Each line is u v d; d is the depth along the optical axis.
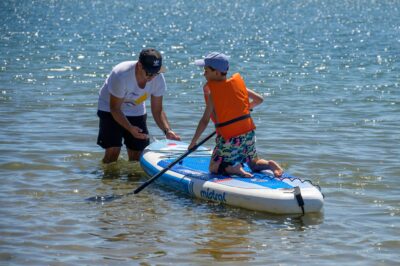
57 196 11.44
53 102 20.42
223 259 8.81
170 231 9.83
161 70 12.51
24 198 11.25
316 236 9.68
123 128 13.40
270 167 11.62
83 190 11.83
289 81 26.33
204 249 9.15
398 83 25.59
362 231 9.88
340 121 18.09
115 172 13.03
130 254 8.95
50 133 16.06
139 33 50.84
